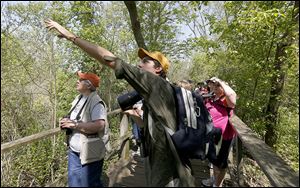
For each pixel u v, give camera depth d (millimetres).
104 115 2793
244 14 6395
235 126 3924
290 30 6176
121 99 2455
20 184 3529
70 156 2805
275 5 6992
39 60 8398
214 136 2635
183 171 2088
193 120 2154
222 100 3359
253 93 7625
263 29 6430
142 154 2547
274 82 7641
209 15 9414
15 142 2314
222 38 8211
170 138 2104
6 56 6410
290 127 9484
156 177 2105
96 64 11469
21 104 6215
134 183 3355
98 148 2748
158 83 2098
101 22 13570
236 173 3807
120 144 4875
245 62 8297
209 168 4156
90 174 2723
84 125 2666
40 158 4430
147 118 2225
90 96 2879
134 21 9625
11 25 6738
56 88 8797
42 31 8266
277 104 7883
